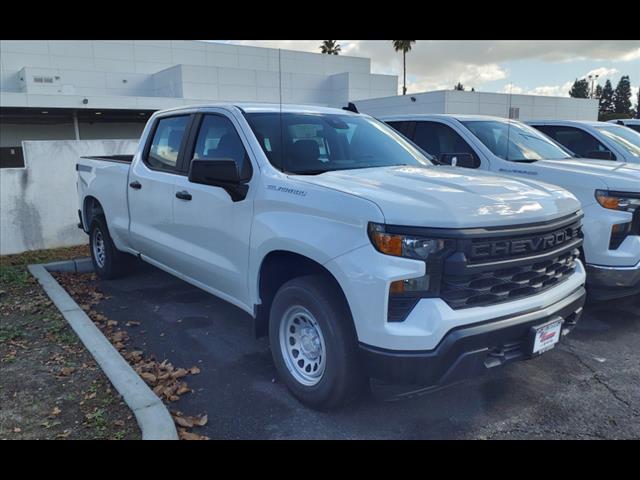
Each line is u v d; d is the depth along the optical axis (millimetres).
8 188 7953
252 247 3854
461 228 2988
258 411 3586
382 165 4355
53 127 37281
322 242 3244
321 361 3439
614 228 4945
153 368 4203
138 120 40188
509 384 4016
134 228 5652
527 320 3193
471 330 2986
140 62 43594
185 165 4832
